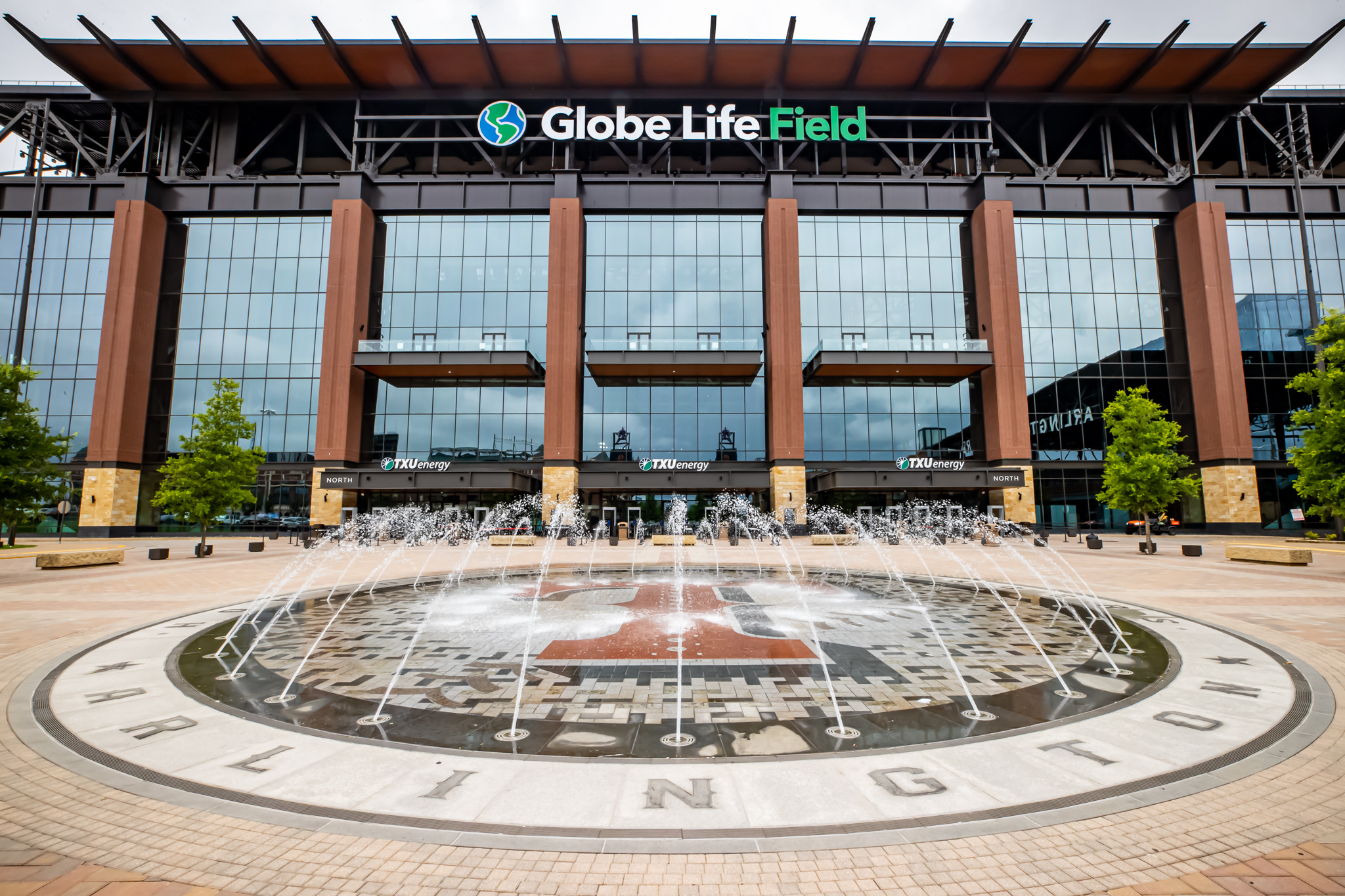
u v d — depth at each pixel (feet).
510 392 123.24
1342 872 10.32
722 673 24.63
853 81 124.06
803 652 28.19
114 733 17.43
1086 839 11.56
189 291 124.06
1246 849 11.12
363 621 36.01
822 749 16.61
